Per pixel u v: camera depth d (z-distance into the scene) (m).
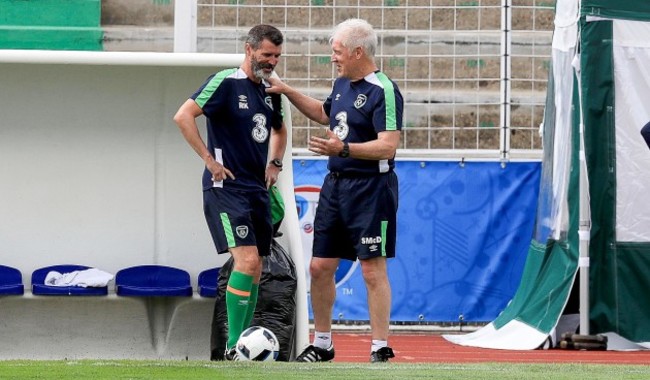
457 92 41.22
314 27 40.78
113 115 31.12
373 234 26.41
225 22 40.41
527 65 41.72
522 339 36.97
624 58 36.81
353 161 26.38
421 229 40.38
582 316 36.41
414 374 22.20
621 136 36.84
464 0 41.44
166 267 30.55
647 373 23.48
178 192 31.16
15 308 30.30
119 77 30.98
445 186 40.47
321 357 27.42
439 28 41.22
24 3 38.59
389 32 41.06
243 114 25.19
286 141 27.06
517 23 42.00
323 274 27.20
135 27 39.19
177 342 30.53
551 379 21.86
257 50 25.25
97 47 39.03
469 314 40.38
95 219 31.05
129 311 30.61
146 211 31.12
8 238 30.83
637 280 36.94
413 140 41.19
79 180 31.05
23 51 29.69
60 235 30.97
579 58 36.66
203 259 31.06
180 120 24.84
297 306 28.62
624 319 36.69
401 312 40.34
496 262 40.41
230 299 25.16
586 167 36.41
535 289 38.22
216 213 25.14
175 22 35.62
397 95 26.39
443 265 40.41
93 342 30.52
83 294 29.95
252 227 25.27
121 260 31.00
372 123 26.33
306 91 40.78
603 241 36.84
